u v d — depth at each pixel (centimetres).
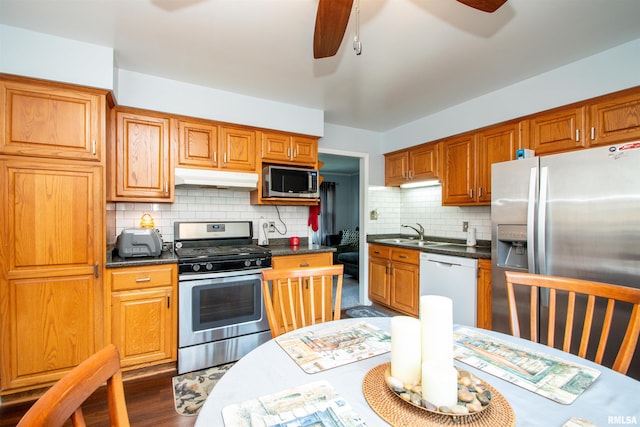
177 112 256
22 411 182
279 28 188
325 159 582
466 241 339
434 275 300
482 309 259
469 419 67
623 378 86
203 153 267
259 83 262
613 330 177
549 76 242
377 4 166
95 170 205
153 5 168
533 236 210
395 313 354
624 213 173
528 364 95
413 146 363
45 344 193
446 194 325
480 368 92
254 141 291
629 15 174
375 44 204
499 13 173
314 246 321
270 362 95
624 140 201
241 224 308
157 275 222
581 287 120
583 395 78
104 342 207
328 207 784
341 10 119
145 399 195
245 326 253
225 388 81
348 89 275
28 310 189
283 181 294
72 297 199
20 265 187
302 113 314
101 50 205
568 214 196
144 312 218
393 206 423
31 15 174
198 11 173
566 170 197
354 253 561
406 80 257
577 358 99
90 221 204
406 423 66
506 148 269
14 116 186
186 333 229
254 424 65
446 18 178
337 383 83
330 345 108
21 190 187
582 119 221
